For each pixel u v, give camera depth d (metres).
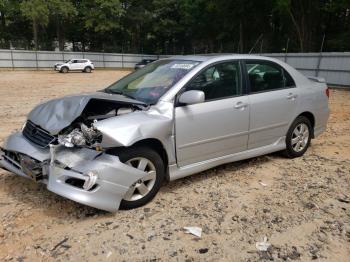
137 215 3.90
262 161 5.77
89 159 3.68
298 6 35.03
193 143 4.46
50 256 3.17
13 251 3.23
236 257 3.23
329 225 3.81
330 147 6.77
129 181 3.81
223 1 41.09
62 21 53.09
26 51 40.19
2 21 52.97
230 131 4.83
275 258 3.23
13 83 22.31
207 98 4.61
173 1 54.97
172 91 4.34
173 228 3.67
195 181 4.87
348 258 3.26
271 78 5.44
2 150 4.48
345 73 19.89
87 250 3.27
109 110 4.33
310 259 3.23
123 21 56.06
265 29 43.28
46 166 3.84
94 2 51.25
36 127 4.14
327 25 39.53
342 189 4.73
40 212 3.93
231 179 4.97
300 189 4.70
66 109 4.07
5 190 4.46
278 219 3.90
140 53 56.12
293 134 5.82
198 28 53.97
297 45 38.03
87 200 3.58
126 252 3.25
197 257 3.22
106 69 45.47
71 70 36.34
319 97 6.10
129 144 3.72
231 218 3.90
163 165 4.21
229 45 49.78
